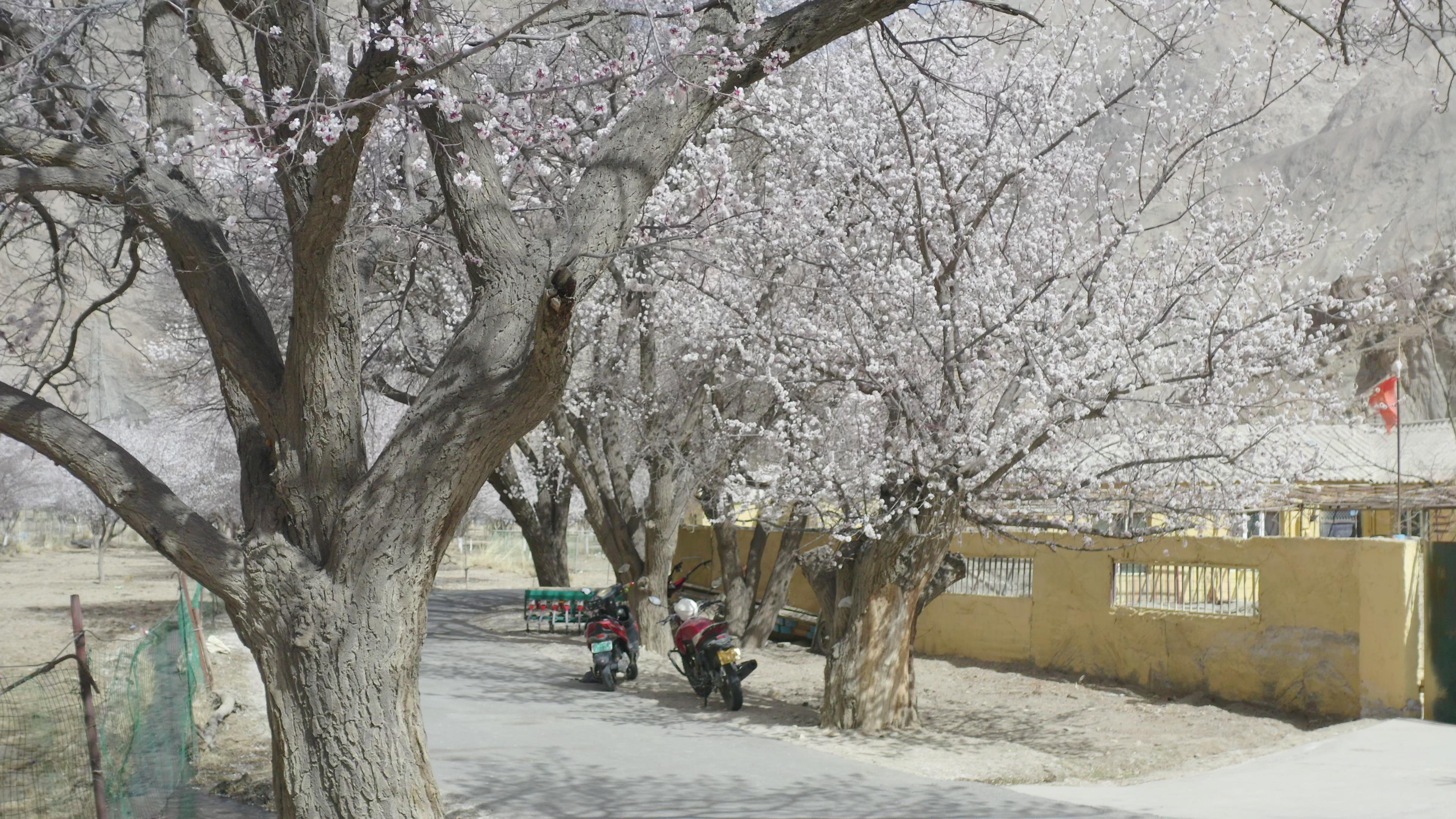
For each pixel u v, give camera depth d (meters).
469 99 5.59
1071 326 10.66
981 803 7.54
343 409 5.60
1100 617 14.71
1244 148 11.37
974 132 11.52
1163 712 12.62
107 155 5.67
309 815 5.40
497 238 5.60
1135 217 10.59
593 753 9.25
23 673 13.41
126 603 25.48
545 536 23.14
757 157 14.16
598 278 5.70
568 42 5.66
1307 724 11.85
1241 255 11.12
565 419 16.89
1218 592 13.48
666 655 16.39
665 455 16.53
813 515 17.64
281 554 5.53
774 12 14.23
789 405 11.64
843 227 11.43
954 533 11.01
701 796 7.73
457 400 5.41
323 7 5.66
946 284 10.54
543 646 17.55
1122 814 7.18
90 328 9.19
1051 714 12.48
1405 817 7.16
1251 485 11.80
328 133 4.71
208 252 5.80
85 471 5.52
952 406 10.23
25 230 7.30
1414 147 66.81
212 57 6.59
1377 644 11.61
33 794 8.09
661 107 5.88
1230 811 7.37
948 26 11.65
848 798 7.69
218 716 10.76
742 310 12.02
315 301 5.40
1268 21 10.84
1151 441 11.55
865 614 10.91
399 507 5.46
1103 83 11.53
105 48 6.24
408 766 5.50
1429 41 7.07
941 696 13.59
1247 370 10.62
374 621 5.45
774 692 13.82
